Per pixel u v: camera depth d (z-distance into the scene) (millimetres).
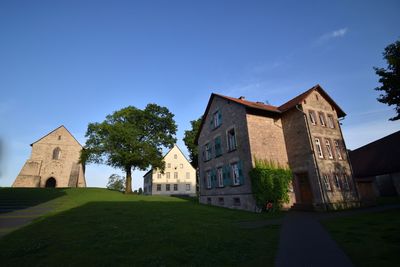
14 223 10914
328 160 20641
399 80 15062
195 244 7598
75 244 7371
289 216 15234
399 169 26812
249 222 12867
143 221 11727
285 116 22641
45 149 42656
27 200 19266
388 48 15633
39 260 5965
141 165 36125
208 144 27359
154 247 7176
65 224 10555
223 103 24672
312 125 21094
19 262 5816
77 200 20859
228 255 6535
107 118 37219
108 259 6031
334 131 22781
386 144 31516
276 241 8273
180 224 11266
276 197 18578
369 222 11328
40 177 40625
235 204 20859
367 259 5922
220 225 11453
